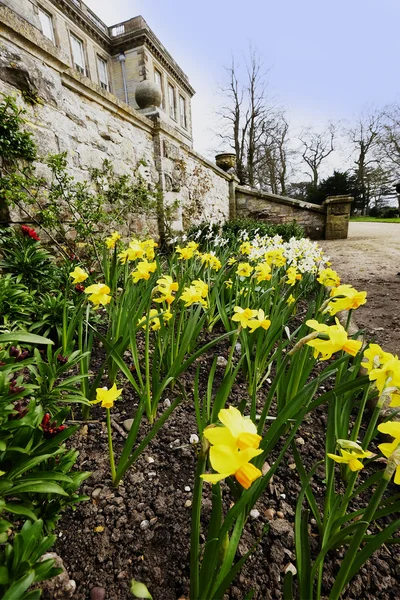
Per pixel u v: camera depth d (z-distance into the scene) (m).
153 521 1.01
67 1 15.05
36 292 2.44
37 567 0.65
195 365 1.99
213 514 0.64
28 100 3.12
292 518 1.02
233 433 0.42
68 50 15.70
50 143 3.40
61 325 2.04
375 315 2.76
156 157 5.82
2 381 0.95
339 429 1.04
